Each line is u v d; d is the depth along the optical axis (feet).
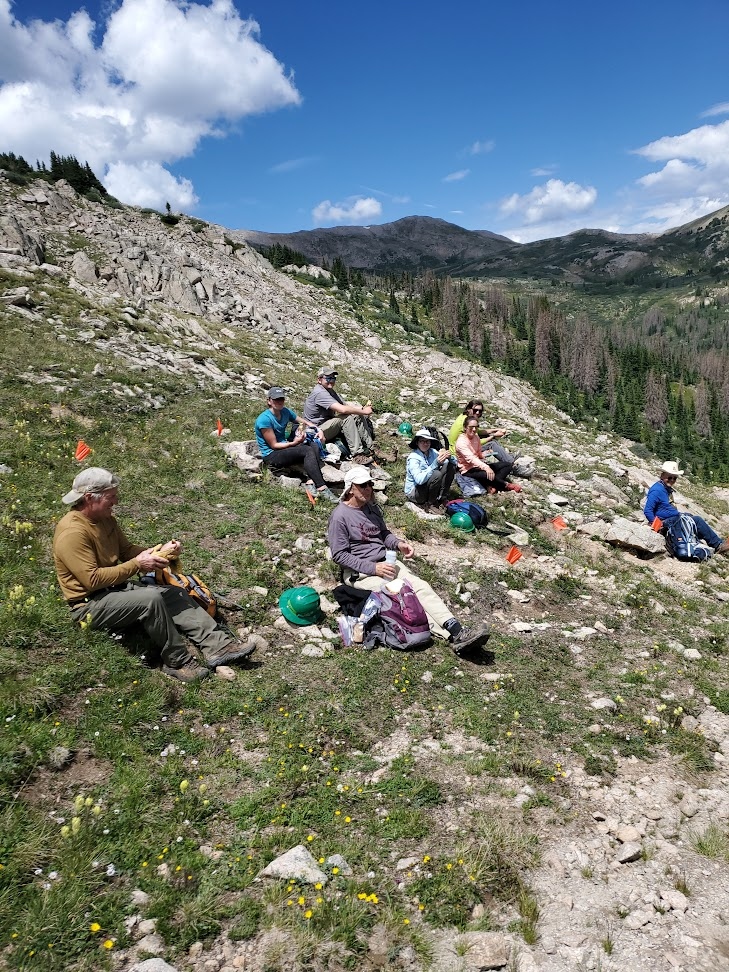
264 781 15.57
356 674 20.52
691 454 439.63
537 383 453.17
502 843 13.93
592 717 19.51
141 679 17.84
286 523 31.12
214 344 86.48
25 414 37.32
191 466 36.73
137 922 11.43
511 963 11.25
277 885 12.34
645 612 28.45
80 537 18.22
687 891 13.07
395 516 33.99
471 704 19.43
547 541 35.86
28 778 13.87
